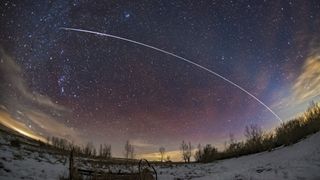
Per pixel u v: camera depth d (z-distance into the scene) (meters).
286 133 33.28
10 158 19.41
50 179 17.67
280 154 26.27
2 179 14.91
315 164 17.78
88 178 20.19
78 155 31.52
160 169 30.20
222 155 38.31
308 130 29.69
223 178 19.36
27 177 16.64
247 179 17.53
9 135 28.67
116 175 20.31
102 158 32.97
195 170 30.64
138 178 18.47
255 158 30.05
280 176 16.55
